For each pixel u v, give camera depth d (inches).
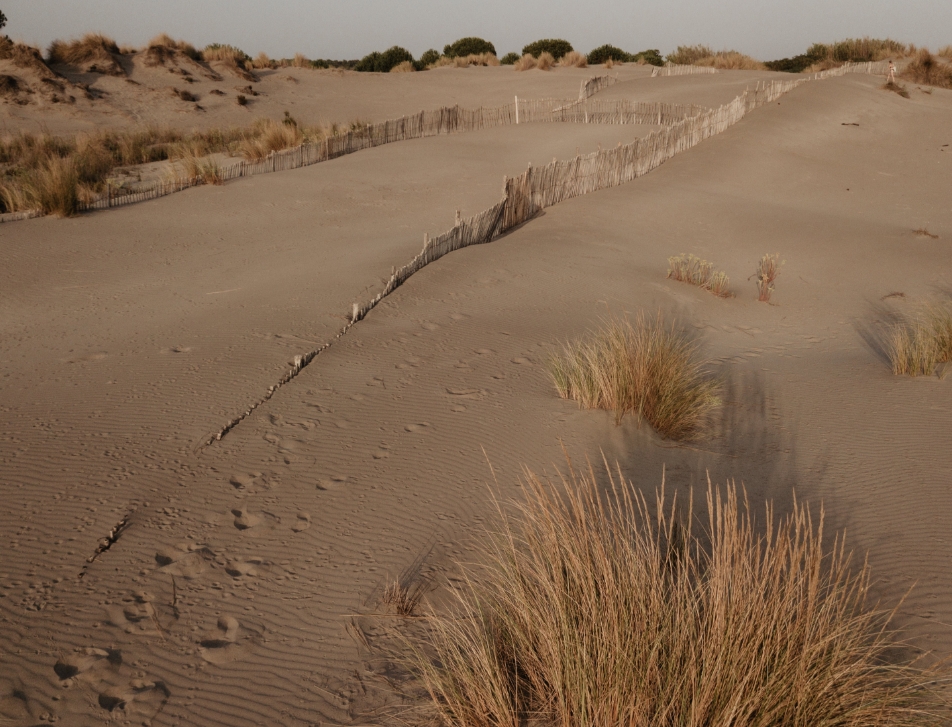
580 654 110.9
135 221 518.9
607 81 1445.6
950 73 1445.6
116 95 1186.0
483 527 175.5
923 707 115.0
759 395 292.5
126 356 274.2
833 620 129.4
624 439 232.5
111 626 136.6
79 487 182.4
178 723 115.7
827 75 1360.7
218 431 216.1
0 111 1027.9
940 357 348.5
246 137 990.4
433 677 123.0
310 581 153.9
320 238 502.3
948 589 156.2
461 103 1373.0
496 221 547.2
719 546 121.4
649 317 396.5
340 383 259.4
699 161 877.2
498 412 245.6
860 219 709.9
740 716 102.5
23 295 347.9
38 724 113.1
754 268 547.5
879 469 221.9
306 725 116.0
